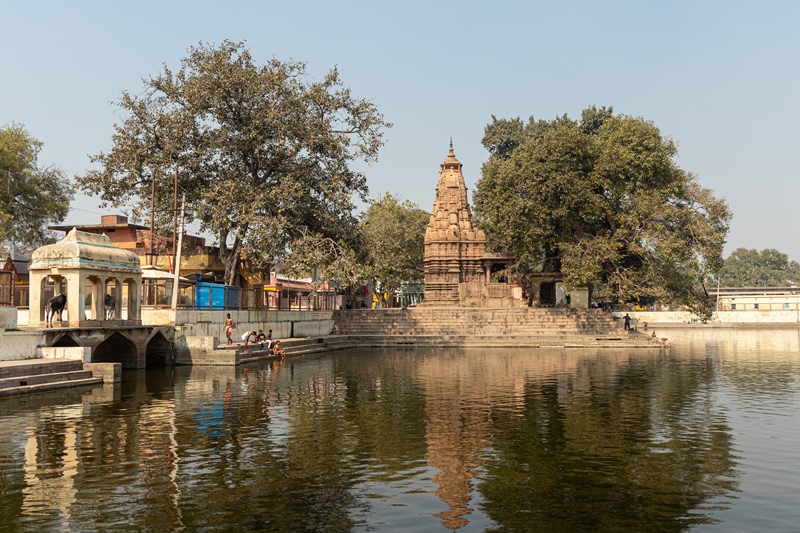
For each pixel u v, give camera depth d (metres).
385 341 43.31
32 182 42.03
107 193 37.50
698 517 9.29
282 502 9.84
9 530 8.66
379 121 39.31
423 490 10.45
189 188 37.94
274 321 37.34
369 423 15.55
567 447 13.24
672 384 22.67
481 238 56.34
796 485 10.74
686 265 45.91
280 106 36.62
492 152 72.81
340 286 38.88
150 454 12.51
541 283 53.00
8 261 39.19
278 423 15.49
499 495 10.23
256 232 34.25
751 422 15.81
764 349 39.75
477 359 32.91
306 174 37.78
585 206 44.34
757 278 145.88
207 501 9.87
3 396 18.69
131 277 26.59
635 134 47.03
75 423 15.30
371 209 65.56
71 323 23.77
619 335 43.62
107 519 9.09
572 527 8.90
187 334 29.20
